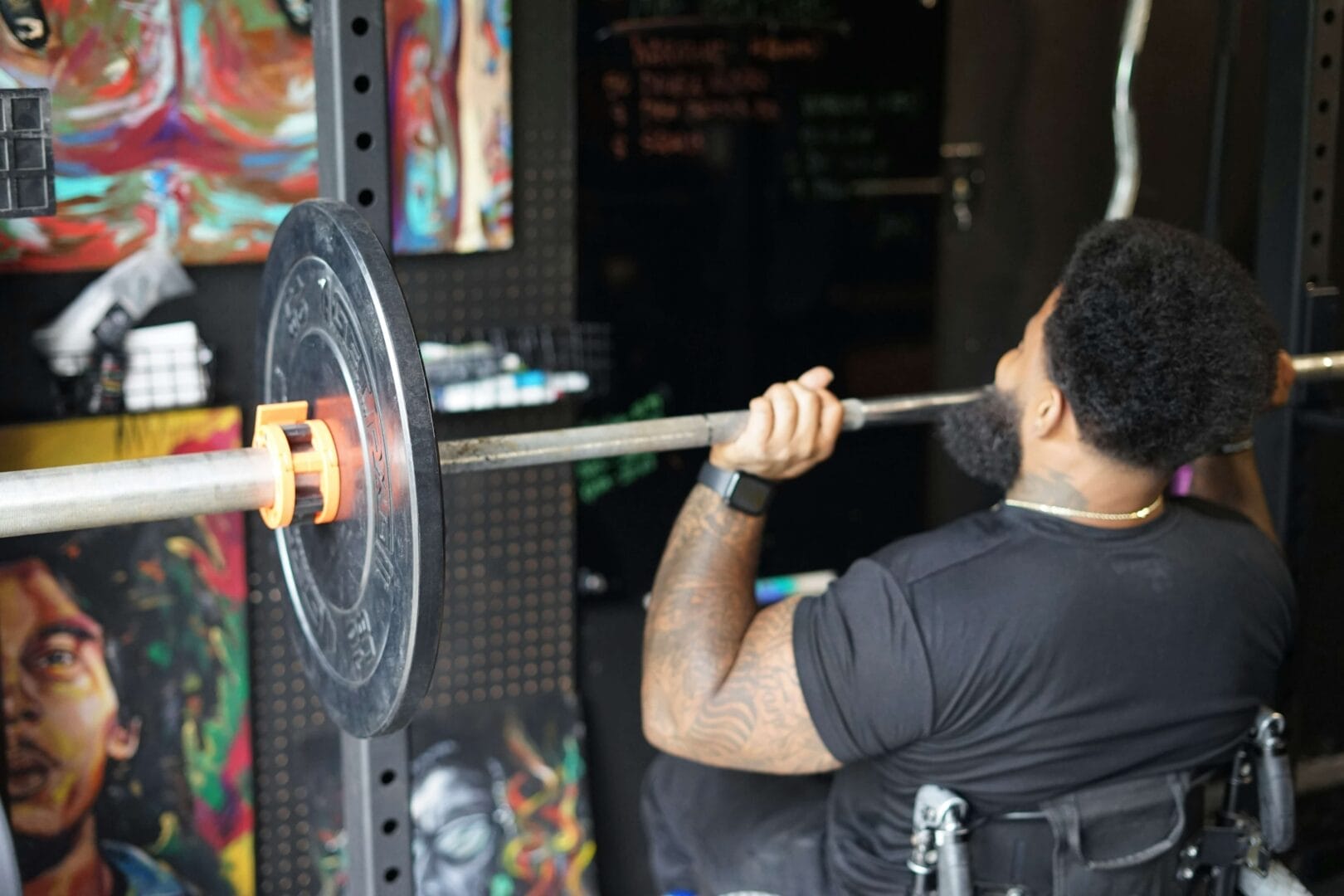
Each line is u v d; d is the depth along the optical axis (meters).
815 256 3.17
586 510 3.04
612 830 3.20
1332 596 3.28
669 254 3.02
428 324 2.83
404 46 2.65
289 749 2.83
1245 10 3.25
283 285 1.36
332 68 1.39
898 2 3.11
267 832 2.84
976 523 1.54
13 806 2.55
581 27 2.84
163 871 2.71
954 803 1.47
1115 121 3.30
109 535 2.56
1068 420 1.48
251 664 2.74
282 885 2.87
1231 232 3.35
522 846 3.00
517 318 2.91
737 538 1.61
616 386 3.03
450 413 2.86
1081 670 1.46
